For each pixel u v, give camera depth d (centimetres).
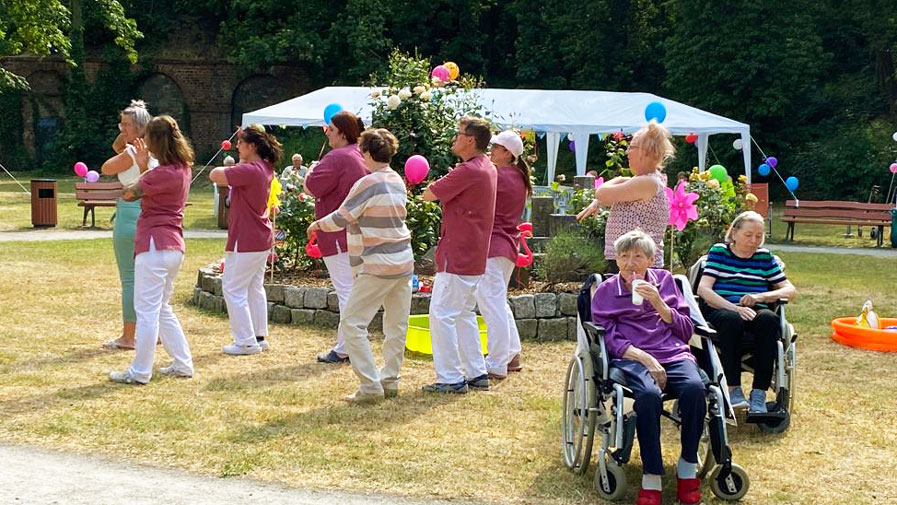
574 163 3575
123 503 468
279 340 876
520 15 4044
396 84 1112
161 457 543
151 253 701
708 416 513
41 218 1836
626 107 2050
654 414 491
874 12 3334
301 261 1119
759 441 609
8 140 4088
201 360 789
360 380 676
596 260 1005
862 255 1675
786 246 1838
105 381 709
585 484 520
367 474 523
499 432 610
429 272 1081
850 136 3131
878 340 887
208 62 4122
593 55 3859
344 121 776
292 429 602
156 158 712
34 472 511
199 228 1916
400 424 621
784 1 3178
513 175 747
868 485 530
